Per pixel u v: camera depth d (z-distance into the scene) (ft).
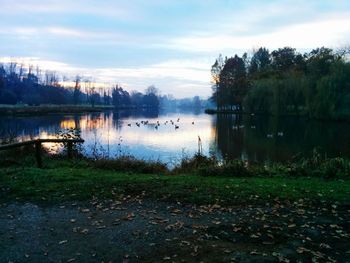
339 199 28.27
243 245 20.33
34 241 20.80
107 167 42.45
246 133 137.08
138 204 27.35
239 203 27.40
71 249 19.88
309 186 32.09
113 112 399.03
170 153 84.53
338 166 39.65
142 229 22.47
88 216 24.77
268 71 302.86
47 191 30.12
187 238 21.21
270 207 26.58
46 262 18.45
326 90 172.96
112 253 19.44
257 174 39.04
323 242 20.80
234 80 339.36
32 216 24.71
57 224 23.32
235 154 85.76
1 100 347.15
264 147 97.55
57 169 39.63
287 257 18.85
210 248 19.89
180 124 194.49
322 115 176.24
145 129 158.30
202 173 39.22
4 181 32.83
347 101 169.68
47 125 169.27
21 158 46.78
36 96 386.93
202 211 25.68
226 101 343.67
